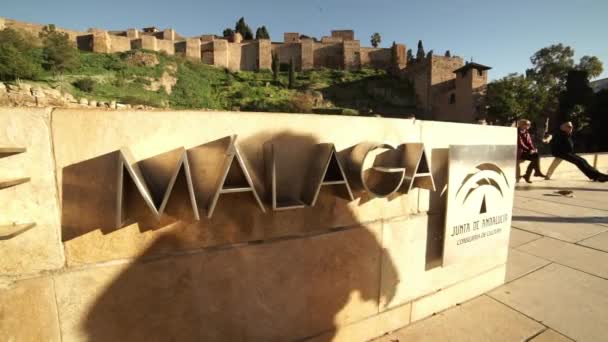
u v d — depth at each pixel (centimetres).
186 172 124
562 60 5009
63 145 124
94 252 133
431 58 4972
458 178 229
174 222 145
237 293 163
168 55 5078
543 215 512
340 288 197
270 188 150
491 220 263
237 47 5909
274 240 170
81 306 133
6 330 124
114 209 133
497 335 222
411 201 222
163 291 146
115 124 130
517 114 3878
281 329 178
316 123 173
